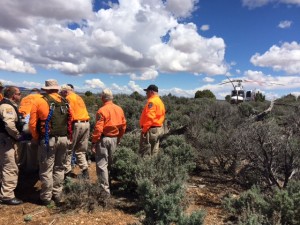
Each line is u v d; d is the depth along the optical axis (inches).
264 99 938.1
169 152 324.2
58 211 217.5
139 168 248.1
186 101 1133.1
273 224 186.1
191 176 321.1
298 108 426.0
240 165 336.5
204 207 238.8
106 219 207.2
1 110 221.6
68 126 227.6
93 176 300.2
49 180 222.1
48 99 217.5
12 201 225.3
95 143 233.6
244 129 304.3
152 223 185.9
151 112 274.2
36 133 217.3
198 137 383.2
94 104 982.4
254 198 217.5
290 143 271.4
